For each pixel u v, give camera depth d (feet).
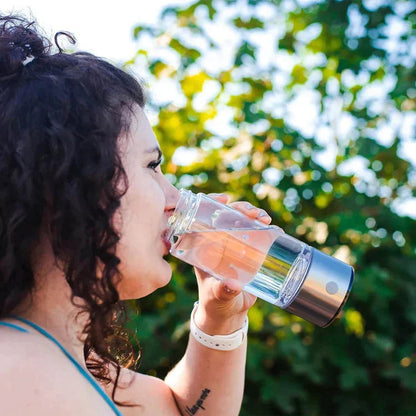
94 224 4.18
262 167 11.75
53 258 4.25
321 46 12.88
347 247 11.06
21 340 3.84
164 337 10.34
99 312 4.26
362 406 10.94
